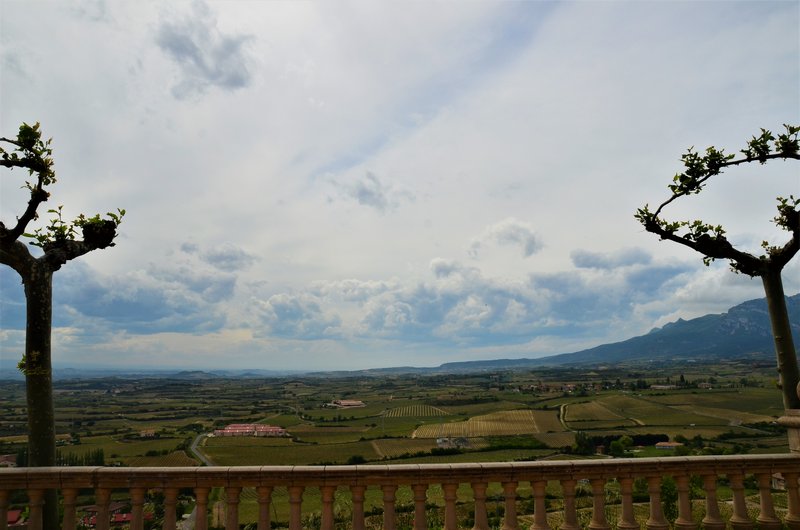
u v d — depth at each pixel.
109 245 9.61
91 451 78.12
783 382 9.25
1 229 7.98
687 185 10.16
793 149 9.67
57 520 7.64
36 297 8.31
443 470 7.23
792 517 7.77
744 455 7.82
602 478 7.51
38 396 8.18
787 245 9.51
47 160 8.48
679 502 7.62
